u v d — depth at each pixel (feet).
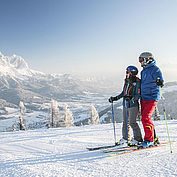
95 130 22.03
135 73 10.38
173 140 11.98
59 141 14.56
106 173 6.48
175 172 6.09
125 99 10.43
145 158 7.97
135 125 10.39
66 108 98.27
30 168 7.63
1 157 10.12
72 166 7.59
